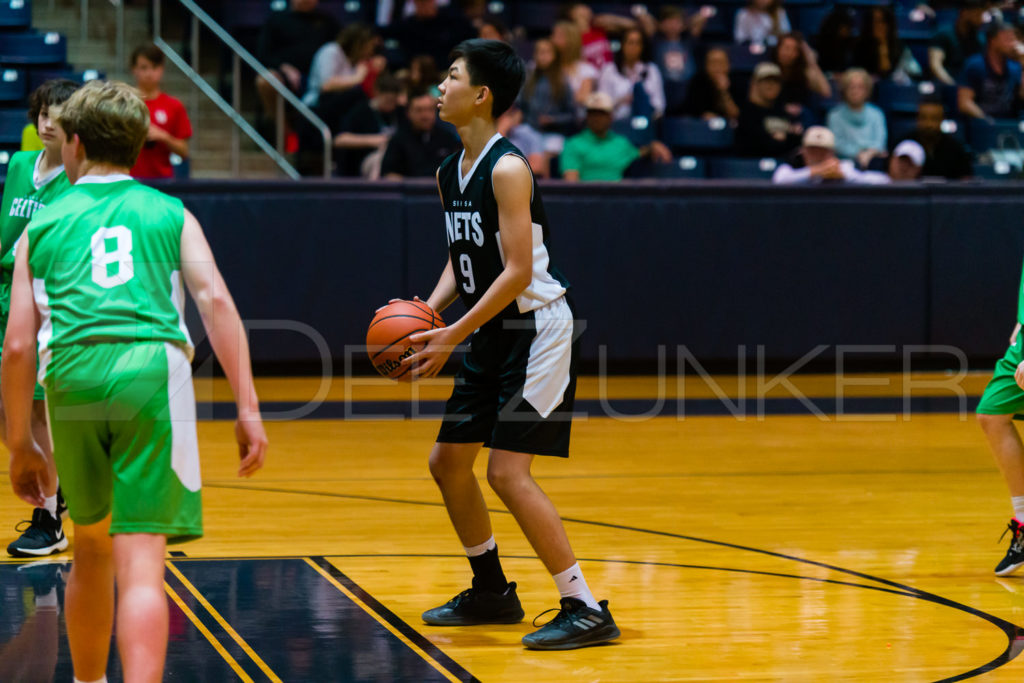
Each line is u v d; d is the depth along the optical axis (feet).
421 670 16.12
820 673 16.16
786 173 45.91
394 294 42.63
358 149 47.62
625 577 20.95
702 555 22.48
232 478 28.96
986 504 27.12
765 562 22.03
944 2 62.03
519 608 18.57
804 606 19.36
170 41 52.60
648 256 43.52
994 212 44.78
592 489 28.30
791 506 26.68
